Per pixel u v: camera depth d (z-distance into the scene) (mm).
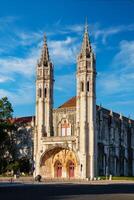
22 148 138875
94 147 120875
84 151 119750
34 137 129375
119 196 51094
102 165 128125
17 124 139875
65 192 58812
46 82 130875
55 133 129500
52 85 132375
